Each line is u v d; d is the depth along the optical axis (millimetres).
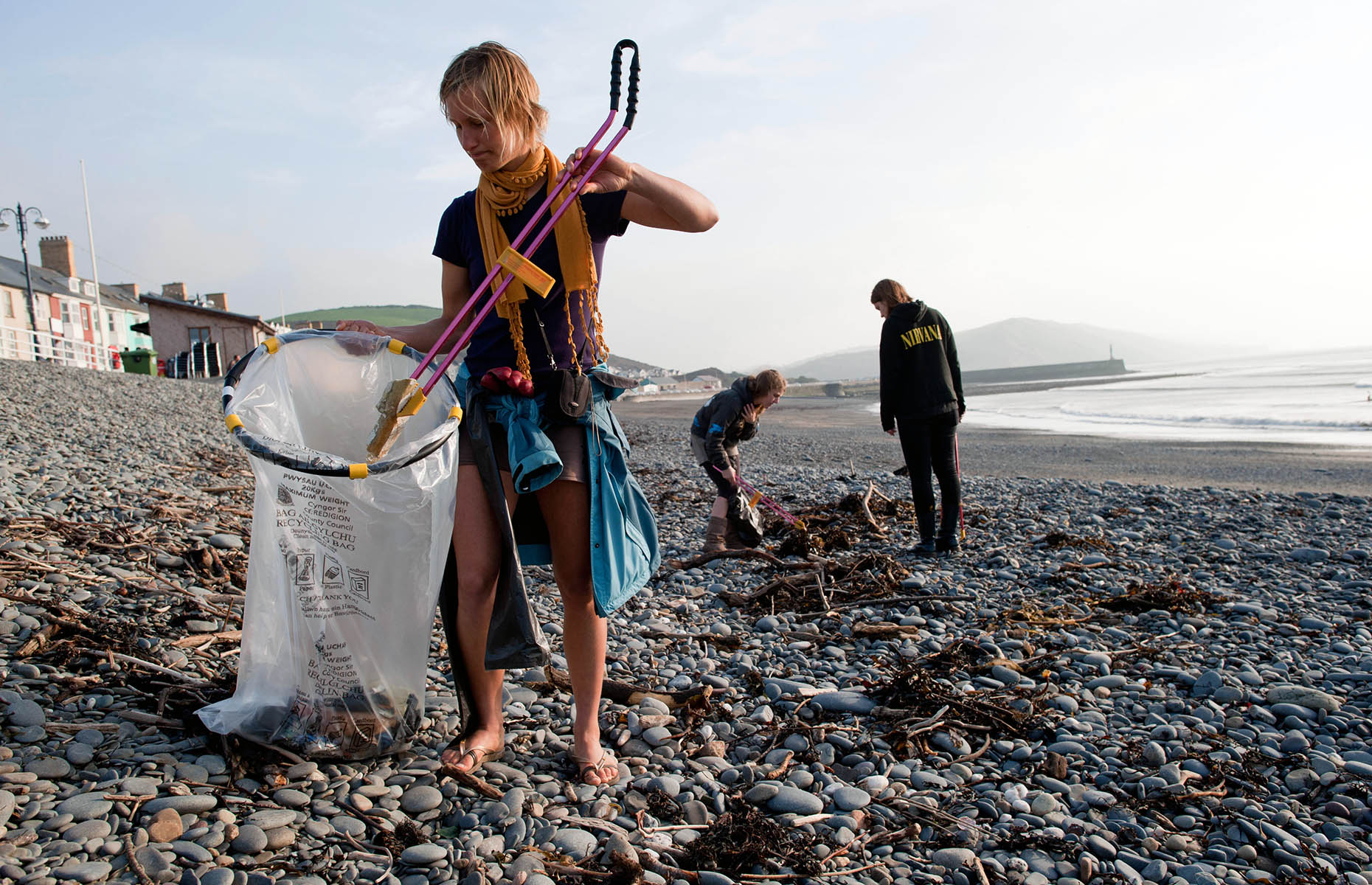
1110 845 2172
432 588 2252
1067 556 5586
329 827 1992
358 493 2150
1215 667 3463
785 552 5887
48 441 8297
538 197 2219
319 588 2193
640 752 2633
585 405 2242
